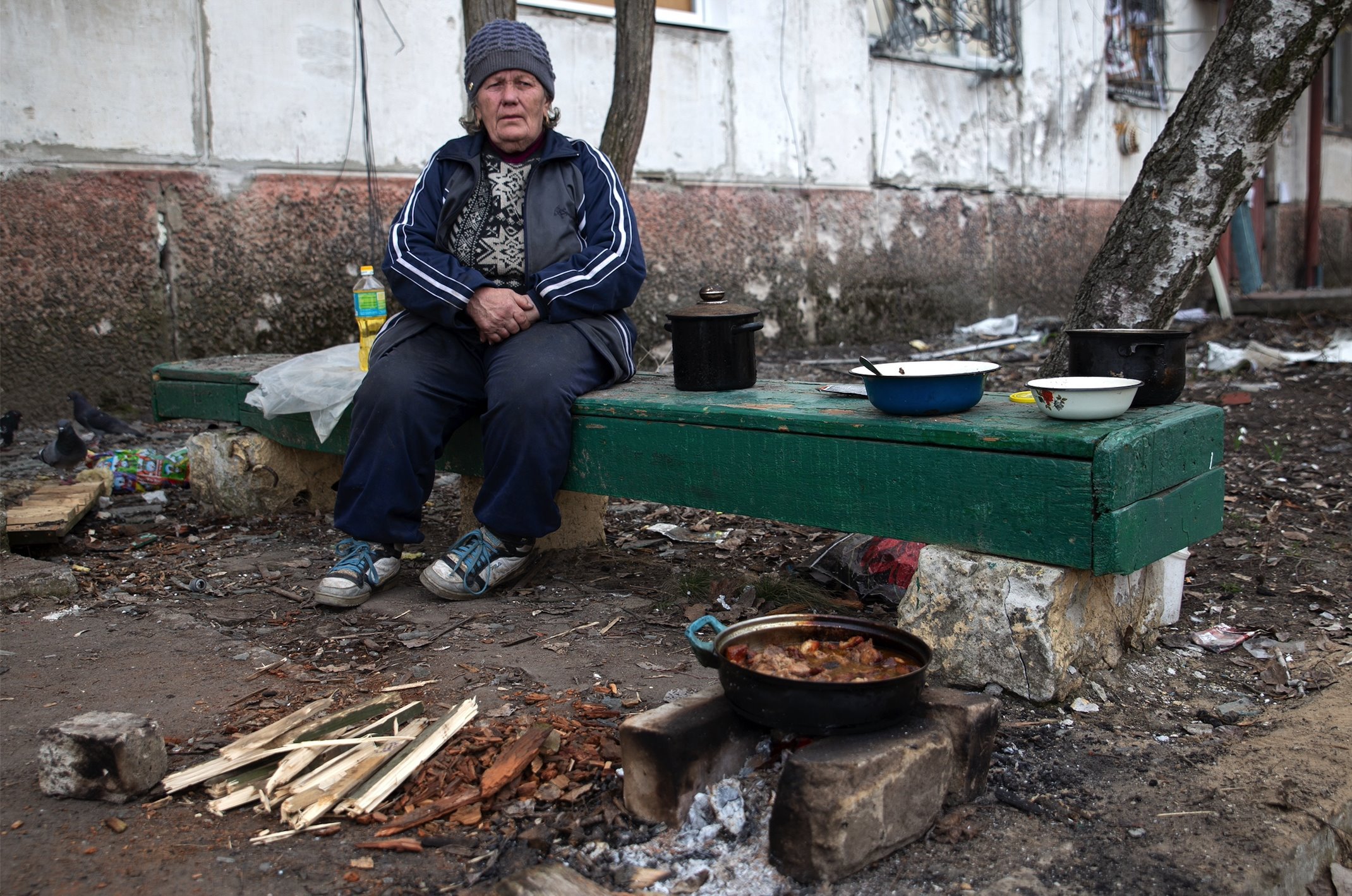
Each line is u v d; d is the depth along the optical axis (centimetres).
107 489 450
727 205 892
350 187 689
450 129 730
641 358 820
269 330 664
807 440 264
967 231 1106
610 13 798
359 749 219
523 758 215
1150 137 1345
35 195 574
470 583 321
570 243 328
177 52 613
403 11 697
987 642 242
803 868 180
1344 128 1691
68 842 193
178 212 623
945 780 197
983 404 270
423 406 317
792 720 190
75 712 244
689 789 197
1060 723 235
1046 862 185
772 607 312
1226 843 191
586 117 794
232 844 193
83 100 585
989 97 1112
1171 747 226
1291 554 367
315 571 358
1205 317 1124
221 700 252
